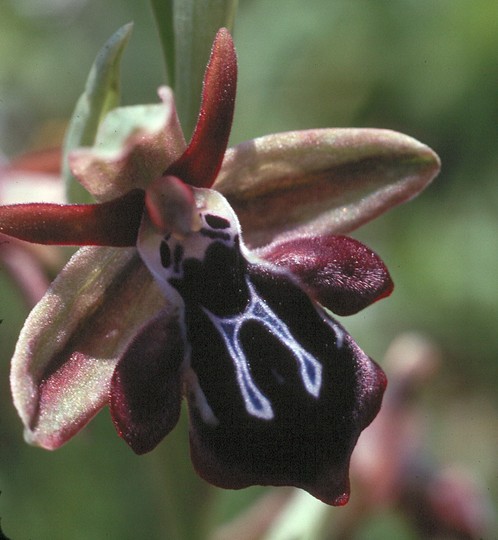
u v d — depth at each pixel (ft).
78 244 0.30
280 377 0.30
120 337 0.30
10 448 0.45
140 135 0.28
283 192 0.31
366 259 0.30
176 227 0.30
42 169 0.38
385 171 0.31
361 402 0.29
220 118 0.30
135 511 0.44
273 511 0.39
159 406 0.29
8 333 0.48
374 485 0.40
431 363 0.40
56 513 0.45
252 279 0.30
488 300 0.53
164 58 0.32
